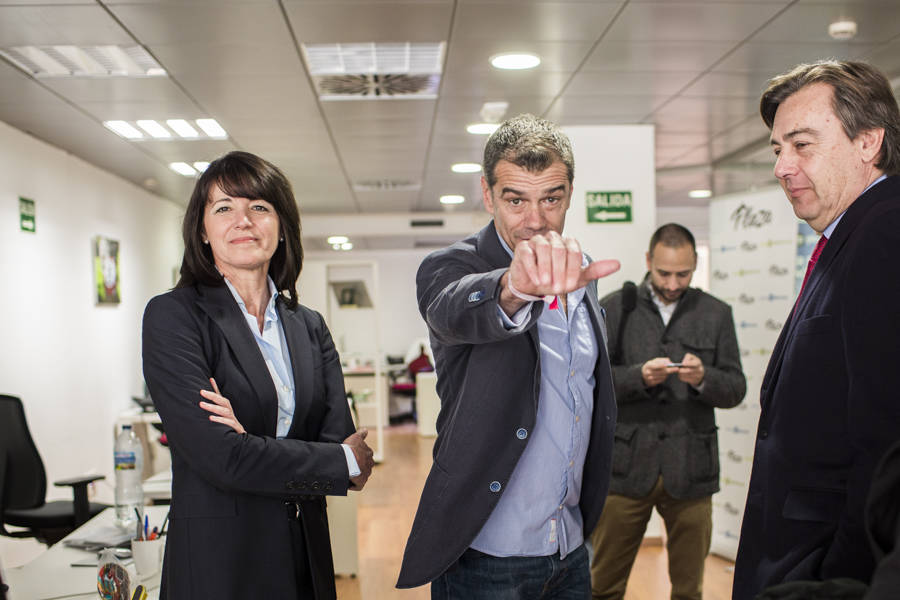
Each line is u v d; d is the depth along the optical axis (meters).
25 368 5.37
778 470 1.37
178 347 1.59
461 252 1.57
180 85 4.54
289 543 1.59
